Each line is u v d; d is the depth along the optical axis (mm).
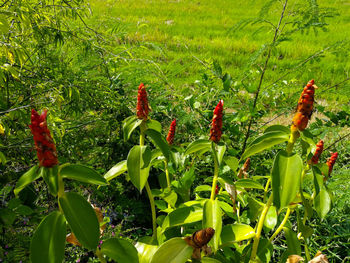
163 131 3893
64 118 3512
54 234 1318
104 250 1545
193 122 3766
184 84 6078
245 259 2029
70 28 3438
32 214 2086
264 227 2180
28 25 2627
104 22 4441
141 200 3676
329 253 2998
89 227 1324
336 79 7719
